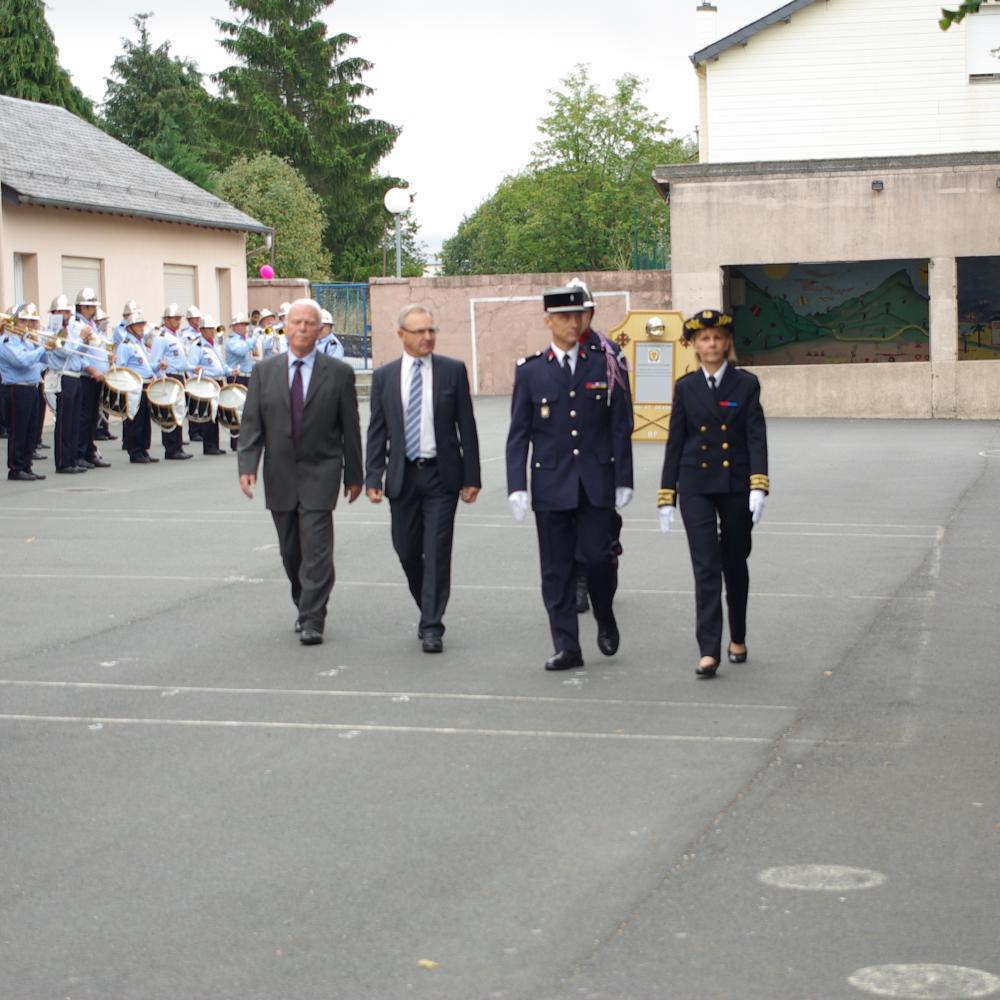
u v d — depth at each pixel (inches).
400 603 438.3
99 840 237.5
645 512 632.4
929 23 1321.4
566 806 251.3
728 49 1348.4
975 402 1216.2
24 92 1953.7
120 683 343.3
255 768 275.9
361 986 182.7
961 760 275.4
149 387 868.6
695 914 203.9
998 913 203.6
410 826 242.4
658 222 2177.7
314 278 2188.7
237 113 2741.1
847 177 1210.0
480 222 3105.3
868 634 387.2
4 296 1141.7
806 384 1238.9
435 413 374.0
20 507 665.6
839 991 179.9
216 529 592.7
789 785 261.7
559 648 351.6
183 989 182.9
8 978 186.9
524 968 187.0
